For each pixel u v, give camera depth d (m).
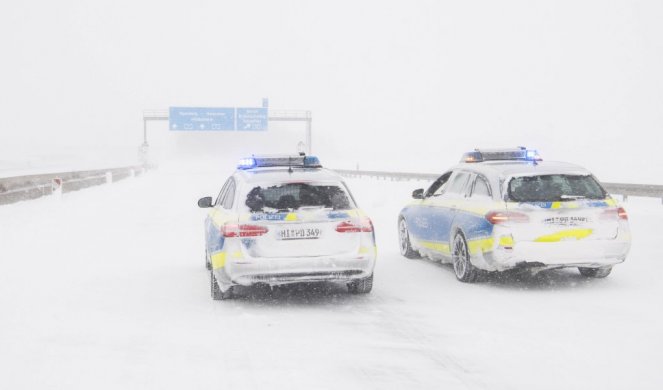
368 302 7.76
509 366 5.27
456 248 9.10
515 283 8.81
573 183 8.56
